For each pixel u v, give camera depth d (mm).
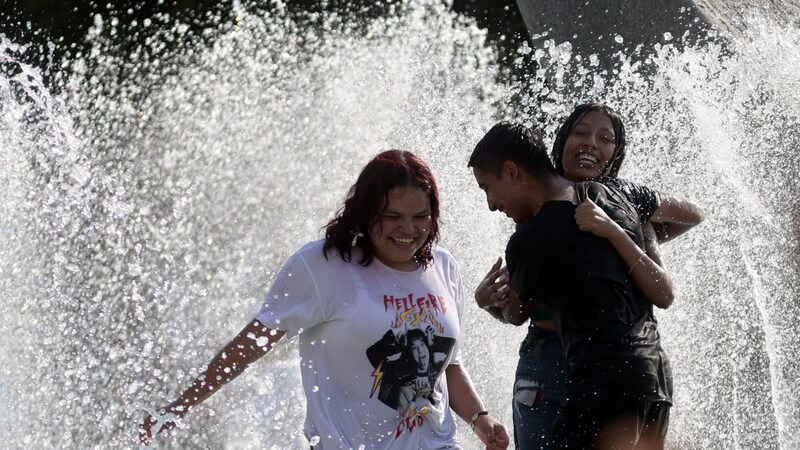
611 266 7145
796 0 15203
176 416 6895
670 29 13734
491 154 7645
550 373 7859
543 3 15195
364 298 6750
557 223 7230
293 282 6781
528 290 7340
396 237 6770
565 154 8383
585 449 7102
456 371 7508
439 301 6996
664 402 7266
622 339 7066
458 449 7098
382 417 6773
